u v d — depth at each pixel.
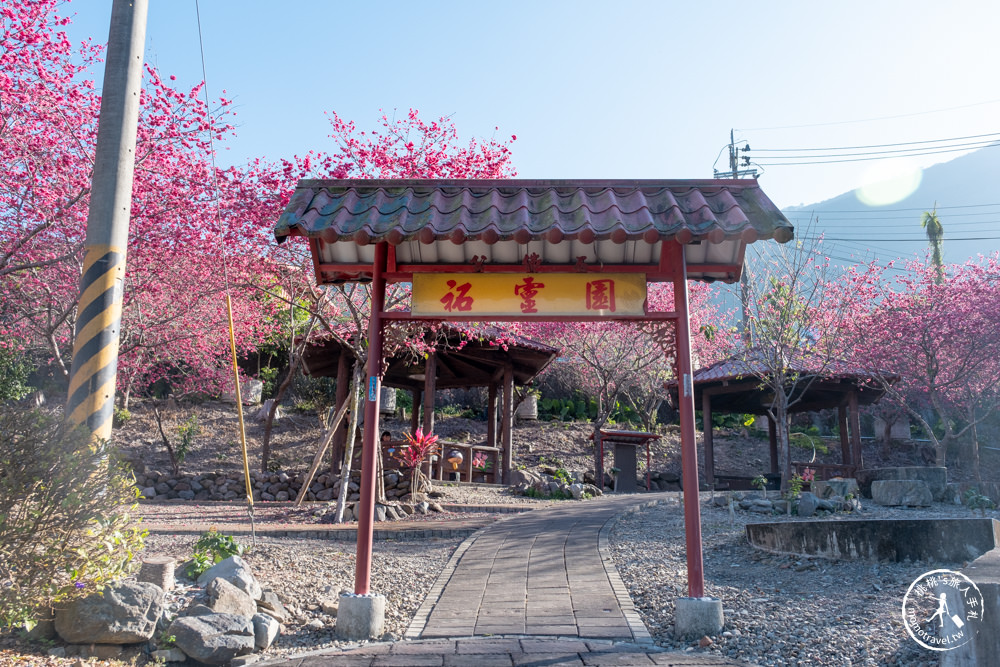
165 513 13.53
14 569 4.57
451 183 6.68
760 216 6.16
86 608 5.08
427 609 6.89
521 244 6.60
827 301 20.25
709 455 21.83
